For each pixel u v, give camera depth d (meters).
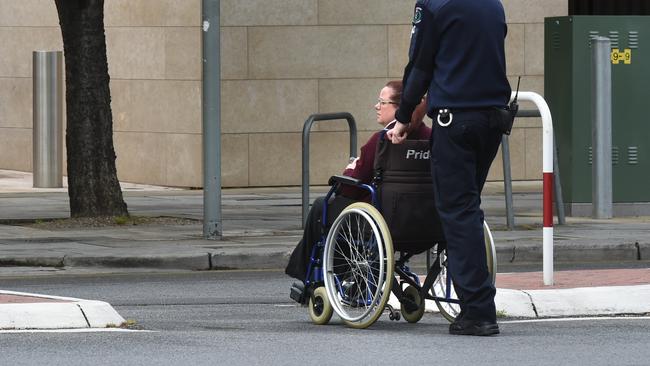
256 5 45.41
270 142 45.78
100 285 25.50
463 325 18.47
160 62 45.59
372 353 16.92
